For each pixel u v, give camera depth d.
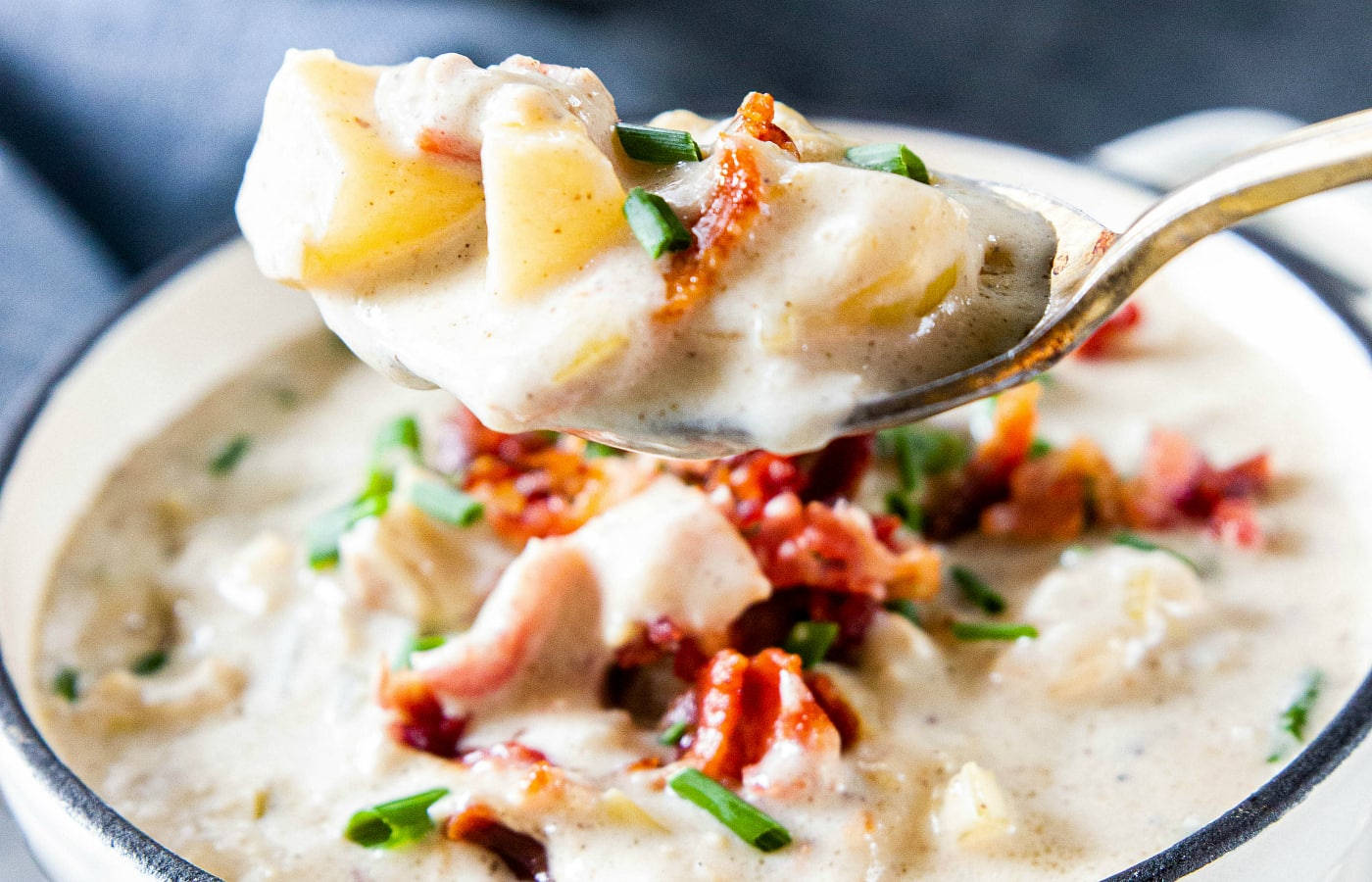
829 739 0.22
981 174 0.29
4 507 0.25
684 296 0.20
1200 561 0.25
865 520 0.23
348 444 0.28
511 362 0.20
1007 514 0.25
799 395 0.20
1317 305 0.27
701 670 0.23
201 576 0.26
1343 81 0.46
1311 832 0.20
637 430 0.20
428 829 0.22
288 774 0.23
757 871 0.21
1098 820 0.22
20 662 0.24
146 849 0.20
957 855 0.22
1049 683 0.23
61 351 0.27
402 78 0.21
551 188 0.20
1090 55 0.48
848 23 0.50
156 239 0.36
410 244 0.21
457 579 0.25
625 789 0.22
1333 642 0.24
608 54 0.42
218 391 0.29
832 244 0.20
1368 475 0.25
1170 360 0.28
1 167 0.36
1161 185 0.28
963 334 0.21
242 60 0.37
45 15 0.38
